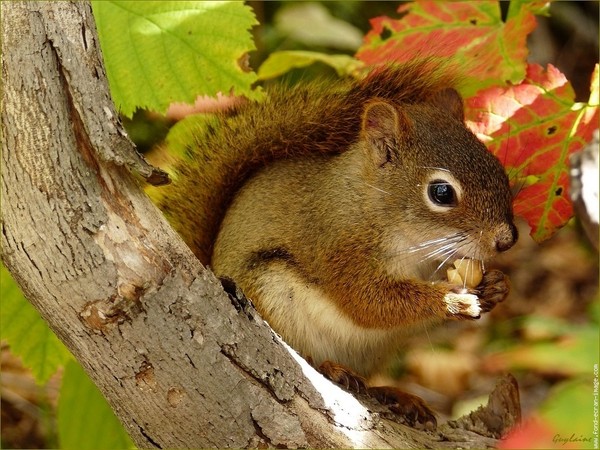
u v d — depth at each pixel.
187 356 1.38
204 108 1.54
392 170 1.47
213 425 1.38
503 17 1.60
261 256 1.47
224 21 1.49
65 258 1.37
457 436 1.43
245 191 1.49
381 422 1.41
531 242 1.69
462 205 1.46
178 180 1.50
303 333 1.47
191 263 1.38
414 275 1.48
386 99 1.48
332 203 1.47
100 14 1.50
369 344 1.48
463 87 1.50
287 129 1.49
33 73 1.37
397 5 1.68
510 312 1.65
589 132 1.47
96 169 1.37
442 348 1.64
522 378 1.60
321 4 1.68
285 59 1.57
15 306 1.50
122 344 1.38
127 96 1.49
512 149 1.47
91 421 1.50
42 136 1.37
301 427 1.39
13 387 1.61
